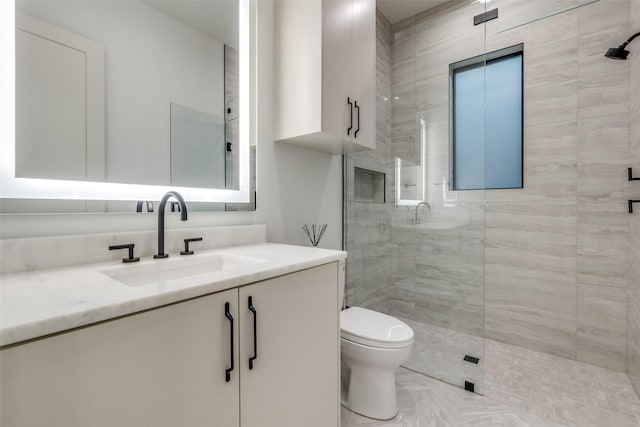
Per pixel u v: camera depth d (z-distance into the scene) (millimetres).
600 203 1963
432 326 2178
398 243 2434
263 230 1493
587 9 1983
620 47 1779
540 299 2160
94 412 528
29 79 852
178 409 648
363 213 2291
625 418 1451
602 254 1955
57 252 869
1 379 439
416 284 2309
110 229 1017
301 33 1444
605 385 1736
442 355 1932
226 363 745
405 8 2359
